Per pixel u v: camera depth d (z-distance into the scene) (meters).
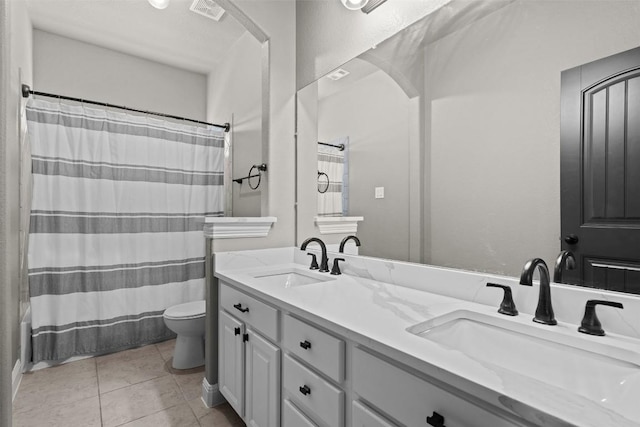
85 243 2.42
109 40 2.99
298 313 1.10
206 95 3.71
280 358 1.27
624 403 0.63
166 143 2.76
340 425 0.96
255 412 1.42
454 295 1.22
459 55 1.25
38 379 2.12
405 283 1.40
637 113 0.83
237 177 2.99
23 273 2.26
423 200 1.38
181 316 2.18
